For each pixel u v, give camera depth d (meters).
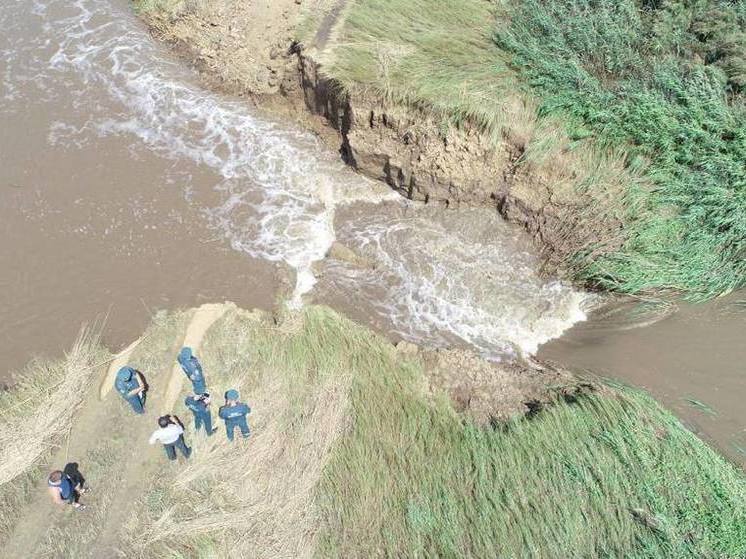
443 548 10.55
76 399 12.52
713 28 14.80
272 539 10.75
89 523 11.23
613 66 15.09
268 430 11.94
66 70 17.73
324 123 16.31
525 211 14.64
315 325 13.34
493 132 14.29
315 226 15.31
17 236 14.96
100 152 16.25
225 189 15.81
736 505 10.59
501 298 14.25
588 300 14.08
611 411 11.82
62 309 13.99
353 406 12.17
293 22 16.77
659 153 14.20
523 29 15.54
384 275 14.66
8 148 16.22
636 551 10.35
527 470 11.26
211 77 17.48
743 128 13.72
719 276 13.37
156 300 14.12
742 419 12.13
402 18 16.08
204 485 11.49
